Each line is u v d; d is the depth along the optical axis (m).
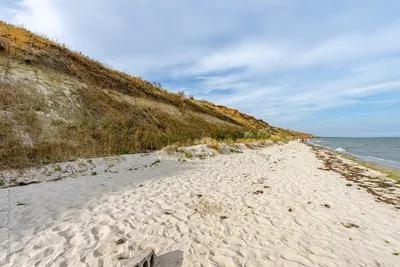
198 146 14.14
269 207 5.57
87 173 7.66
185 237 3.89
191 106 30.69
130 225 4.15
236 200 5.92
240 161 12.53
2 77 10.93
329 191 7.31
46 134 9.62
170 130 18.67
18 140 8.30
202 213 4.95
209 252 3.52
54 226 3.93
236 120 46.00
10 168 6.85
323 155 19.55
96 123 12.59
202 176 8.30
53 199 5.14
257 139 26.88
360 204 6.21
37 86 12.03
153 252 3.18
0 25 15.45
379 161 18.48
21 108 10.07
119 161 9.29
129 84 21.58
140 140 13.31
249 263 3.30
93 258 3.11
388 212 5.73
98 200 5.27
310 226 4.64
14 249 3.21
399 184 8.95
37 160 7.85
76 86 14.61
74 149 9.51
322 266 3.33
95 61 20.86
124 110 16.25
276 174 9.57
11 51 13.14
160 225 4.25
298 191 7.10
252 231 4.28
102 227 3.98
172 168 9.37
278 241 3.97
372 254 3.73
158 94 25.16
